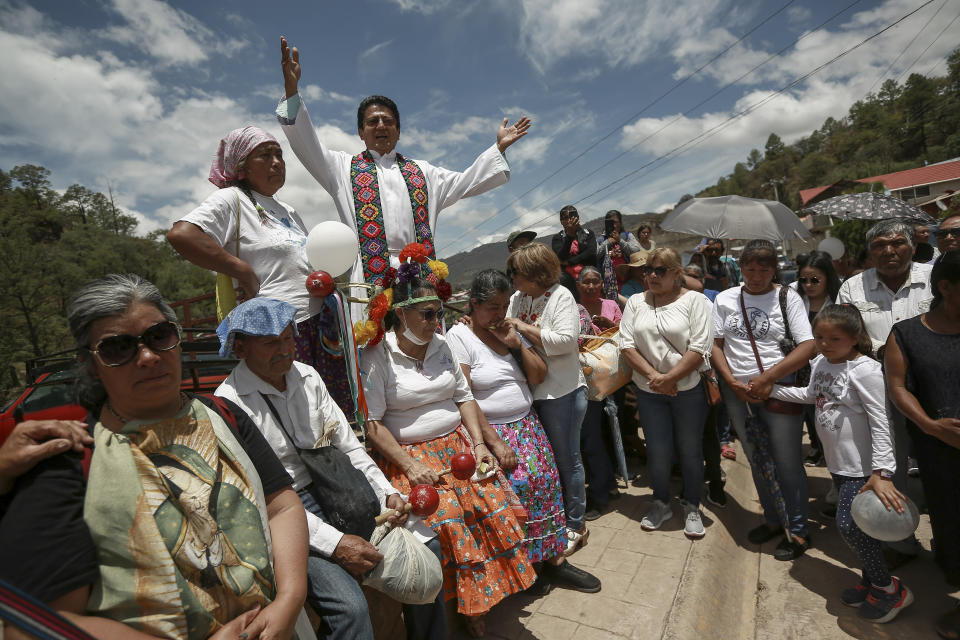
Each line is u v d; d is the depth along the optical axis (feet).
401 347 9.09
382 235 10.25
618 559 11.27
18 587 3.63
